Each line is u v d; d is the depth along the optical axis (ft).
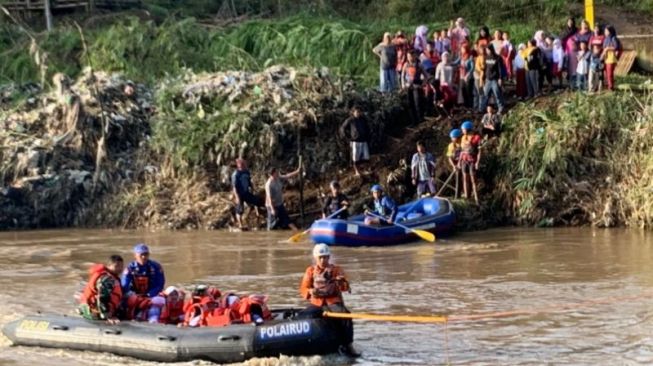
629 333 54.19
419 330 56.03
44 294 67.21
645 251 78.89
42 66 114.73
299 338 49.19
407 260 78.07
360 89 106.52
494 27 131.03
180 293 53.57
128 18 131.85
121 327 51.60
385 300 63.52
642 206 91.09
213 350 49.08
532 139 95.50
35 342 53.21
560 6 135.03
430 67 104.88
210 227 96.53
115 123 104.58
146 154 103.04
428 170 94.68
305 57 117.80
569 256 77.71
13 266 78.02
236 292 66.80
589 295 63.62
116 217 99.25
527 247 82.38
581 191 93.81
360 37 118.93
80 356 51.47
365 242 84.79
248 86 105.50
